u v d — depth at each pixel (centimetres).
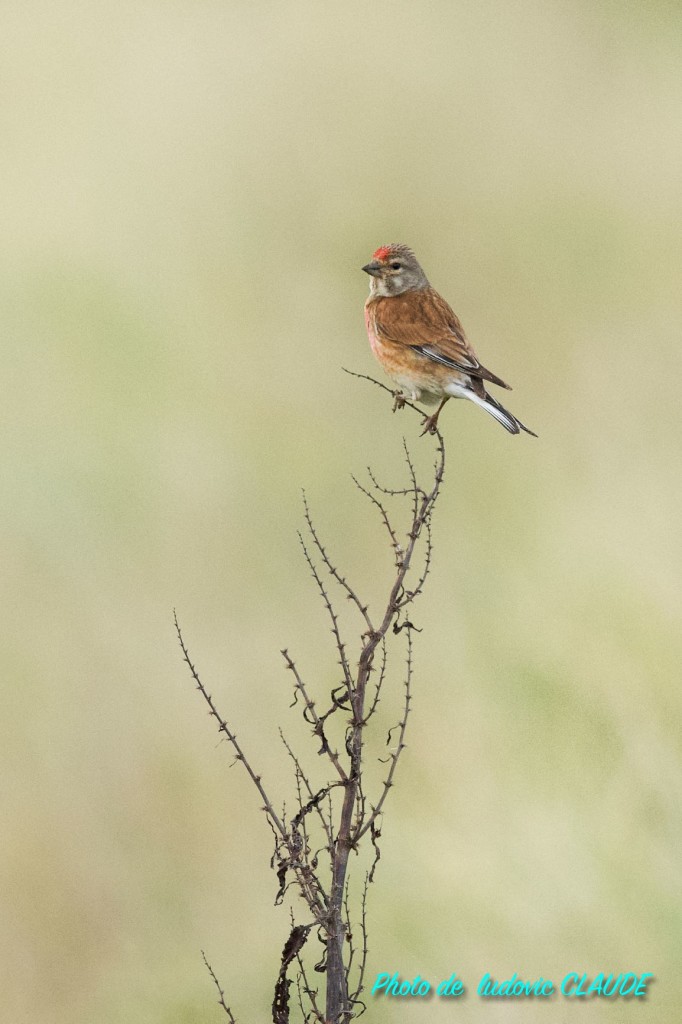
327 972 588
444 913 845
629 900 838
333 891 587
